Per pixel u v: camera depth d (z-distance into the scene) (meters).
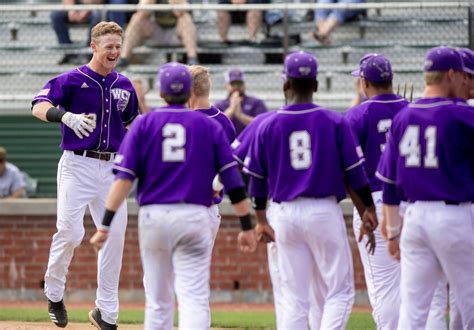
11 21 54.94
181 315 22.27
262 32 51.69
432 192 21.61
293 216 23.09
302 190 23.00
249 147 24.05
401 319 22.27
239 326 35.88
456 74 22.00
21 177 47.78
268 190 24.34
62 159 28.52
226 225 45.41
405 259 22.17
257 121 24.36
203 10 49.59
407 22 50.69
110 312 28.52
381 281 25.86
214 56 52.00
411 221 21.86
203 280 22.64
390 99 26.02
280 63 51.62
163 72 22.81
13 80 53.81
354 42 51.41
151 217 22.23
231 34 51.94
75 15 53.00
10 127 53.59
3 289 46.44
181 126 22.41
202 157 22.44
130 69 50.97
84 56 53.41
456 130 21.59
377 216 25.77
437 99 21.89
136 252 45.69
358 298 44.47
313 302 24.72
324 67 51.59
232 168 22.62
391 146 22.45
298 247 23.50
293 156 23.16
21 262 46.38
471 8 48.31
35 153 53.41
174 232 22.22
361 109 26.02
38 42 54.88
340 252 23.30
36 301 46.03
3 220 46.41
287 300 23.61
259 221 24.42
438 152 21.61
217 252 45.41
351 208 44.31
